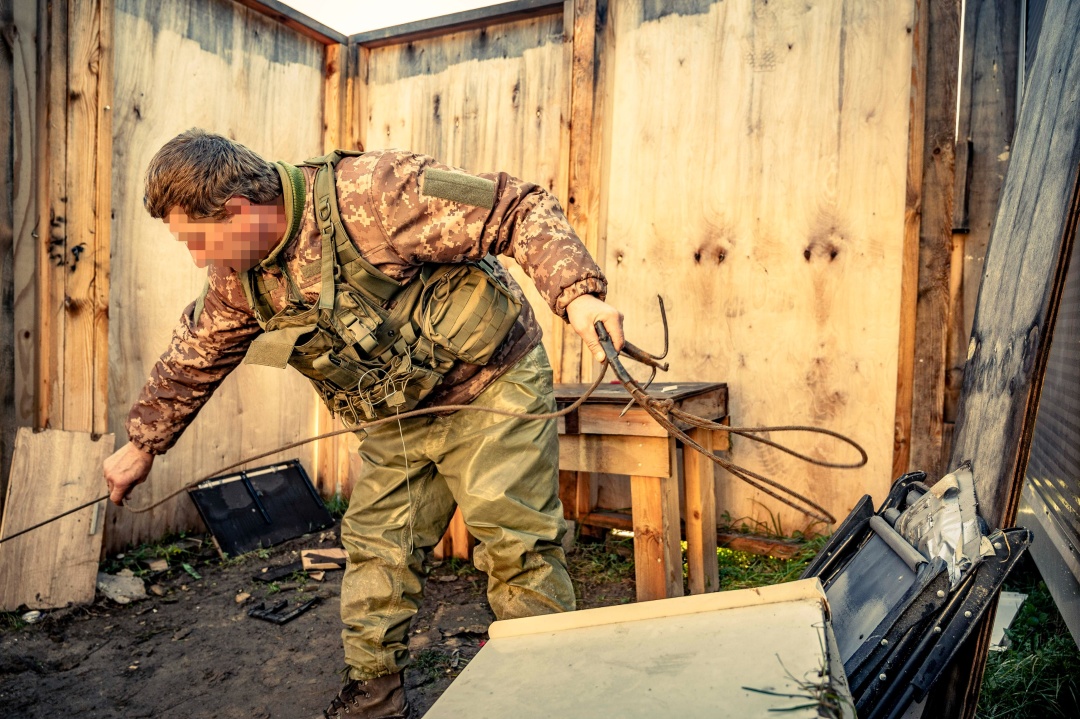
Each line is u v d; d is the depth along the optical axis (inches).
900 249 111.8
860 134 114.2
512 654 39.1
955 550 47.9
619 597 105.7
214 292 65.5
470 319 61.9
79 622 98.5
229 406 136.3
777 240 120.5
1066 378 75.1
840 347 116.3
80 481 104.0
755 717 28.4
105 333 109.4
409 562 70.6
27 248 105.9
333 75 153.9
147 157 122.3
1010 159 76.9
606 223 133.3
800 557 112.1
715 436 112.1
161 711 77.2
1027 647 77.0
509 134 140.6
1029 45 98.0
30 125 105.4
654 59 129.0
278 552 126.2
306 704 78.3
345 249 58.2
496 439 65.0
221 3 132.6
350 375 61.4
